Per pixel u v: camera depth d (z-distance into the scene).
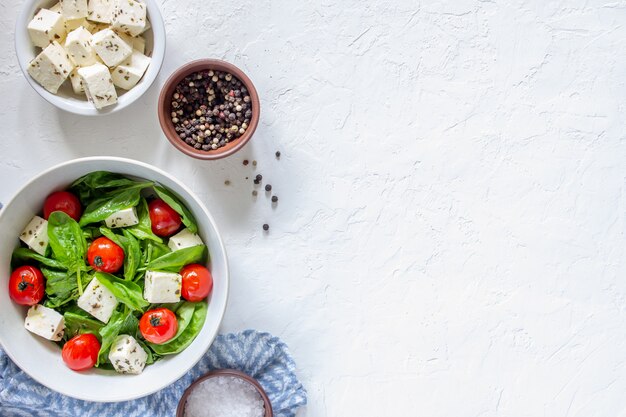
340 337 0.90
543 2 0.91
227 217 0.89
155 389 0.82
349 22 0.89
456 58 0.90
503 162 0.91
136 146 0.89
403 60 0.90
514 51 0.91
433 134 0.91
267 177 0.90
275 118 0.89
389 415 0.91
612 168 0.92
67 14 0.82
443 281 0.91
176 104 0.86
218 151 0.84
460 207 0.91
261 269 0.90
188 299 0.83
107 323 0.82
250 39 0.89
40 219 0.82
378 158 0.90
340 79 0.90
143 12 0.82
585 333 0.91
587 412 0.91
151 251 0.83
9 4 0.87
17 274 0.81
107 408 0.86
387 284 0.91
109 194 0.83
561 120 0.91
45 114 0.88
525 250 0.91
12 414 0.87
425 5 0.90
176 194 0.83
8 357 0.85
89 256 0.81
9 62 0.87
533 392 0.92
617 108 0.91
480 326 0.91
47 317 0.81
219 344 0.88
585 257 0.92
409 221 0.91
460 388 0.91
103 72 0.81
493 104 0.91
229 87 0.86
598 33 0.91
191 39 0.88
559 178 0.92
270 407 0.86
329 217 0.90
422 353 0.91
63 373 0.82
